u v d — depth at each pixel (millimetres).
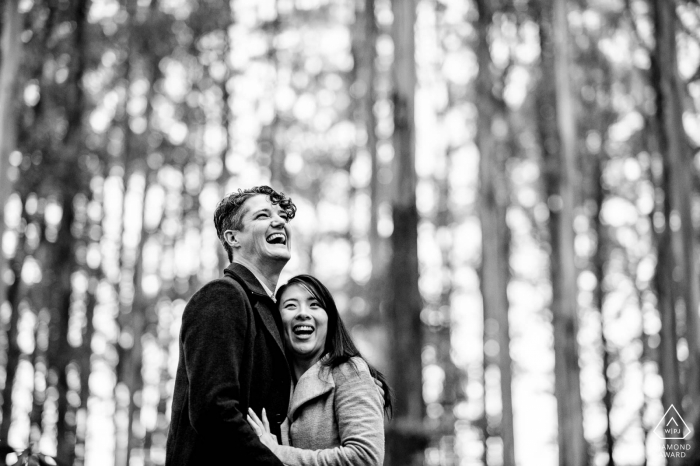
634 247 23781
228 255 3619
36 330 17984
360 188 24078
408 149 13430
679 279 17031
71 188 17250
